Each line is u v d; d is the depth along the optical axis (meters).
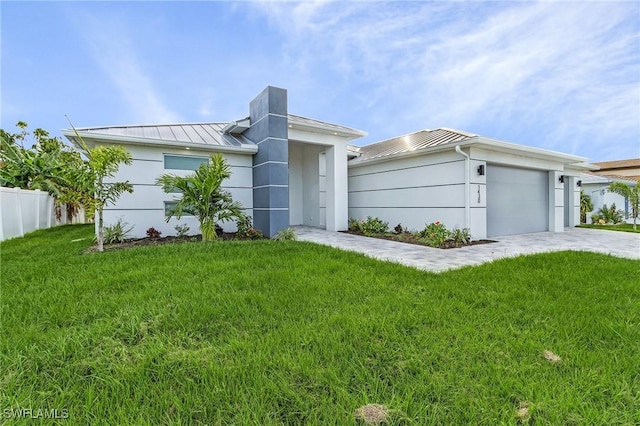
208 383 1.98
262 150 9.38
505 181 10.19
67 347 2.36
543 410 1.74
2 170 13.07
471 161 8.81
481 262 5.76
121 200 8.27
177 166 8.98
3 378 2.03
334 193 11.55
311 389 1.93
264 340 2.52
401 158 10.88
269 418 1.70
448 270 4.95
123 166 8.27
